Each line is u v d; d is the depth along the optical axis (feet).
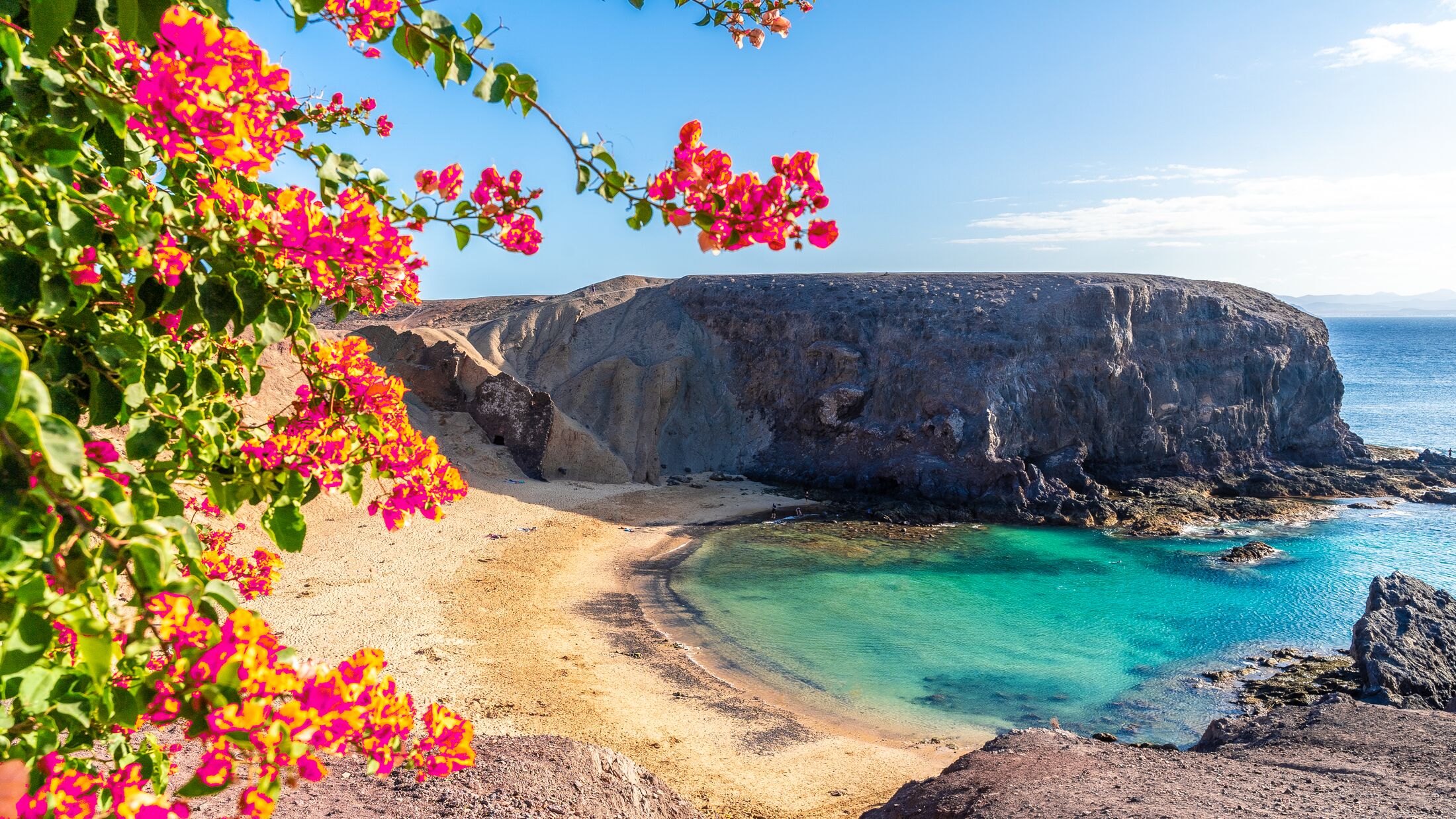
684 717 92.79
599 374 248.52
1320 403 268.21
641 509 195.31
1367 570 161.27
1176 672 113.39
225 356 14.97
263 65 8.04
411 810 45.01
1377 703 100.83
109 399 10.76
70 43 9.15
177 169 11.05
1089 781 57.16
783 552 170.30
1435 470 250.37
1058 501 204.44
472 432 211.00
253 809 8.25
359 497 14.98
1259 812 50.24
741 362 263.29
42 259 8.96
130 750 13.85
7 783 7.94
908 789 63.87
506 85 11.25
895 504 208.44
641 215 11.32
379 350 223.71
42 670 9.10
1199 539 185.57
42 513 7.32
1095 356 231.09
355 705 8.97
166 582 8.43
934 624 131.23
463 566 137.90
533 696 92.89
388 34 11.05
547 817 48.01
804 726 93.86
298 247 10.62
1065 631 128.88
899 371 235.81
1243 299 287.48
